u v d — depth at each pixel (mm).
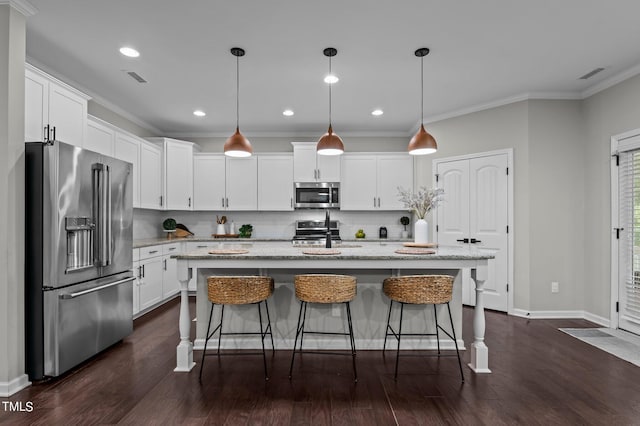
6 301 2252
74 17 2518
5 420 1952
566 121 3984
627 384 2393
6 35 2252
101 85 3768
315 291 2492
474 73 3484
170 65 3295
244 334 3043
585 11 2469
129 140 4258
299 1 2340
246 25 2633
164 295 4520
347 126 5426
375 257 2602
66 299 2482
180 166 5273
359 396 2238
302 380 2461
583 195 3973
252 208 5504
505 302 4160
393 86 3801
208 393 2270
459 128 4625
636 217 3359
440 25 2641
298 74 3498
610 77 3566
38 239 2410
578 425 1926
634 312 3383
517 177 4086
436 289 2488
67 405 2117
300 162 5484
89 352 2736
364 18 2543
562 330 3535
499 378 2488
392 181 5480
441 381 2447
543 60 3217
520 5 2398
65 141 2969
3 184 2262
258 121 5148
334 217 5809
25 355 2389
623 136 3436
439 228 4793
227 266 2658
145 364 2723
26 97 2562
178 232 5484
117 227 3096
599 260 3760
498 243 4227
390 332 3041
